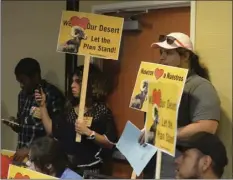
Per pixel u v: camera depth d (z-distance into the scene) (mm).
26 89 2814
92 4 3273
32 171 1794
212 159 1610
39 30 3332
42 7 3334
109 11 3246
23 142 2514
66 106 2705
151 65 2086
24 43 3328
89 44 2438
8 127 2514
